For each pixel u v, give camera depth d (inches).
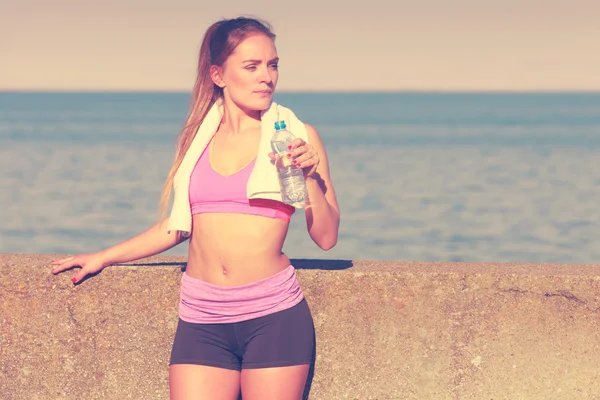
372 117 7372.1
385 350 127.3
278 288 107.6
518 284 124.6
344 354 127.9
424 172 1937.7
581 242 1037.2
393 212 1294.3
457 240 1056.8
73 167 2009.1
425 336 126.6
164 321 130.3
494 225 1165.7
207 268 108.9
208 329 108.6
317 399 129.0
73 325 131.7
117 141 3245.6
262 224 106.8
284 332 107.0
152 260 139.7
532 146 2974.9
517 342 125.3
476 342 126.0
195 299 109.1
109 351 131.5
